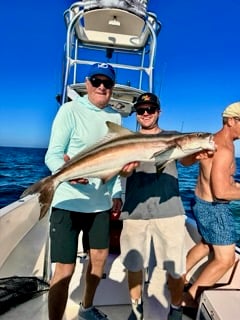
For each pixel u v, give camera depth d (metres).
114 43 3.68
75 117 1.79
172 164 2.00
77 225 1.78
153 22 3.28
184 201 7.33
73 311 2.04
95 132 1.83
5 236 2.49
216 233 2.00
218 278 2.03
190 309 2.07
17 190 11.90
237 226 5.70
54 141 1.75
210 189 2.02
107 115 1.89
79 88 3.38
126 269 2.04
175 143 1.74
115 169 1.71
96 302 2.13
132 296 1.96
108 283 2.15
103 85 1.80
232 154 1.98
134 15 3.15
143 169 1.98
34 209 3.46
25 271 2.52
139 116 1.99
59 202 1.74
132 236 1.99
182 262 1.94
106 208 1.86
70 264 1.74
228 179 1.95
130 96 3.61
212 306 1.57
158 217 1.95
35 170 20.92
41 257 2.80
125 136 1.72
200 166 2.09
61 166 1.65
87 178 1.68
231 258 2.01
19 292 2.06
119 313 2.07
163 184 1.97
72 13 3.26
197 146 1.76
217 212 2.00
